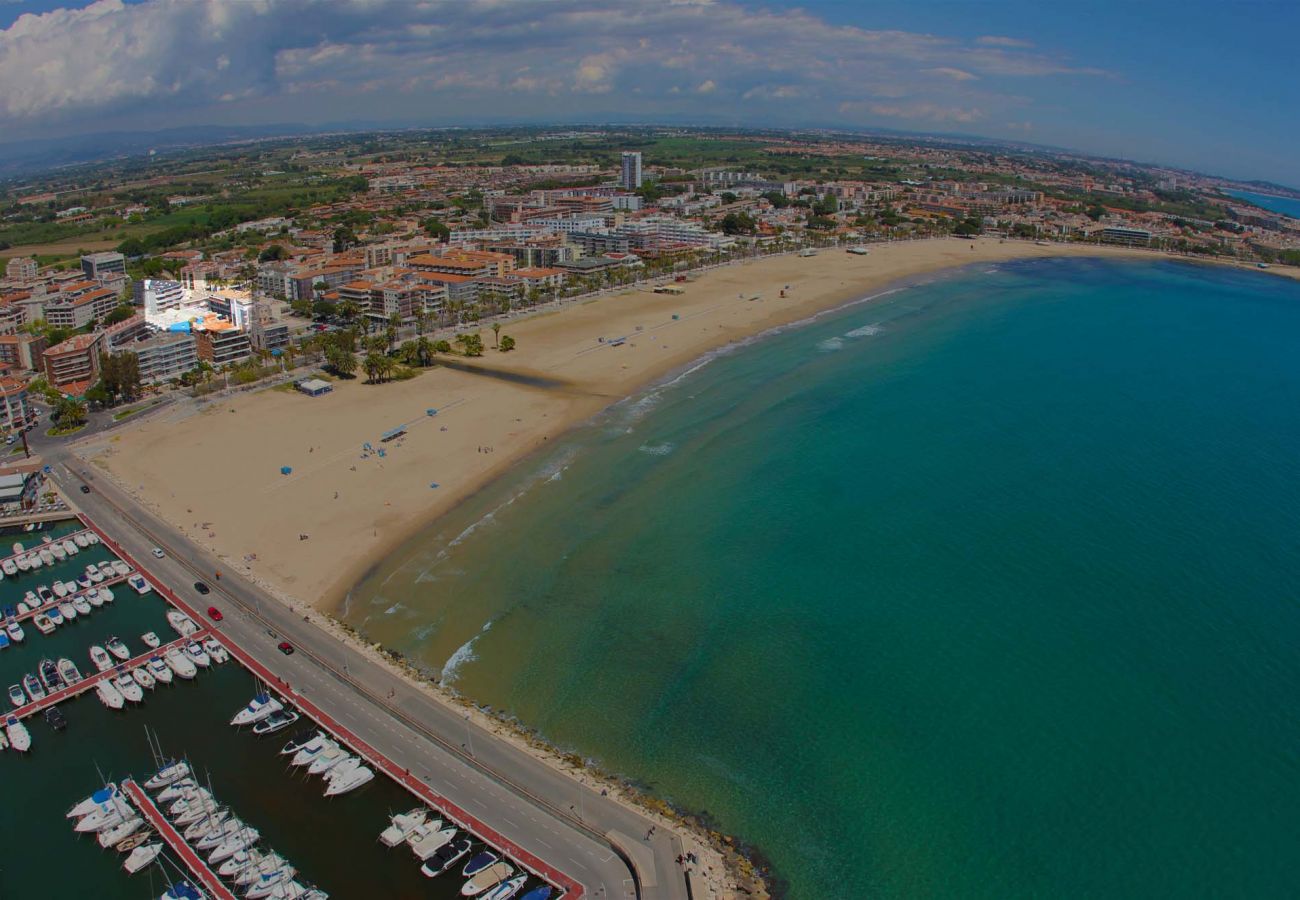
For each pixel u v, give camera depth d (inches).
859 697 4992.6
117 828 4146.2
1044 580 6122.1
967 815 4205.2
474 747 4586.6
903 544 6609.3
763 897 3762.3
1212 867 3895.2
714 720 4830.2
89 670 5354.3
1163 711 4837.6
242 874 3870.6
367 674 5157.5
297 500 7332.7
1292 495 7480.3
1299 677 5098.4
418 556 6456.7
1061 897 3782.0
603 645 5467.5
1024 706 4894.2
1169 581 6097.4
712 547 6579.7
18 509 7288.4
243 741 4731.8
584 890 3740.2
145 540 6747.1
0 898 3846.0
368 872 3902.6
